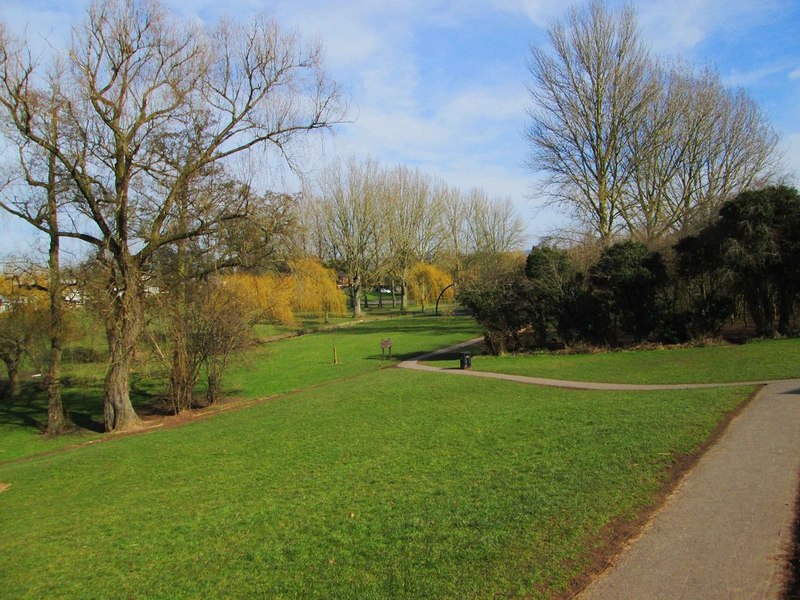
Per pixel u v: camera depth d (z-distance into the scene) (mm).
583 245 35938
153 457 15750
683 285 30234
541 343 33000
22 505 12602
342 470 11547
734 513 6402
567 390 19469
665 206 40375
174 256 24906
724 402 13109
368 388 23609
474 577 5711
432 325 63031
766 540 5676
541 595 5152
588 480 8211
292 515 9000
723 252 26562
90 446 19922
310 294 54000
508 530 6742
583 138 39219
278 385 29938
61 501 12461
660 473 8102
